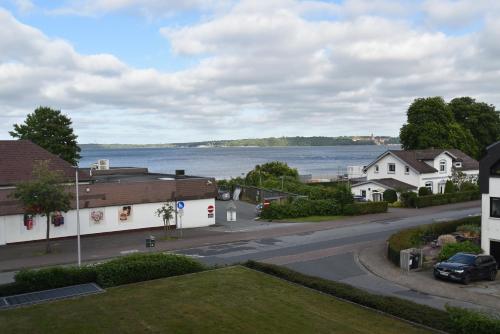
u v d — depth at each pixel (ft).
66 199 109.19
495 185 100.53
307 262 99.04
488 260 90.58
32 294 69.26
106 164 195.62
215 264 93.35
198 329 56.08
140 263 76.64
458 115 285.64
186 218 143.64
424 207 185.37
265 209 158.40
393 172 212.84
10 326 56.54
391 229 137.49
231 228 141.18
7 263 100.01
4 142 139.33
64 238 126.21
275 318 59.93
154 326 56.90
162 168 577.84
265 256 104.42
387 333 55.62
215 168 572.92
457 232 121.90
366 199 203.82
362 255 105.29
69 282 73.67
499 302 73.92
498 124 289.94
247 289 71.82
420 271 93.50
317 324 58.18
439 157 212.02
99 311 61.87
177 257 81.61
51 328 56.03
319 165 624.18
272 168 247.91
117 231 133.69
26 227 121.29
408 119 264.31
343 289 69.15
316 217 160.25
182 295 68.74
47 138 197.67
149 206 138.31
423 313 59.62
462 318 55.42
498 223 99.91
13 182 129.39
